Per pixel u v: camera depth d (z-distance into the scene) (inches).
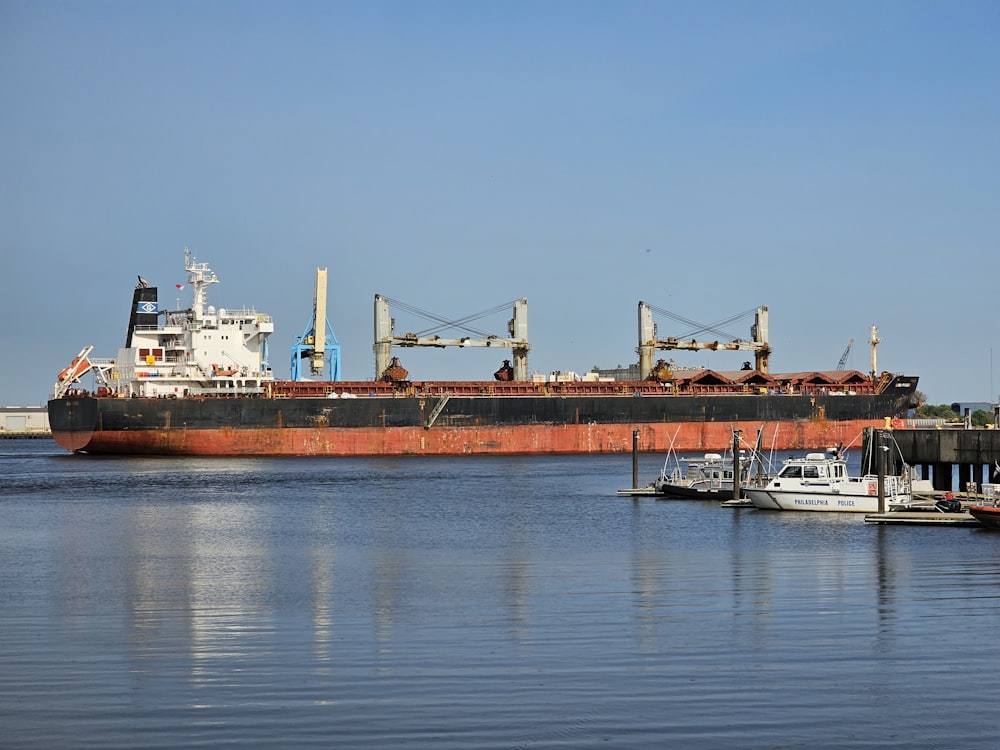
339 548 2122.3
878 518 2438.5
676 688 1080.8
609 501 3063.5
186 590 1646.2
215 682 1108.5
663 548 2078.0
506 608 1473.9
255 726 977.5
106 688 1090.1
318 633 1326.3
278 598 1569.9
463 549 2095.2
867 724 981.2
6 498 3206.2
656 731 964.0
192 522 2583.7
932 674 1127.6
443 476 4010.8
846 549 2031.3
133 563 1935.3
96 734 960.9
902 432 3009.4
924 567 1808.6
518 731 964.0
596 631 1322.6
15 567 1893.5
